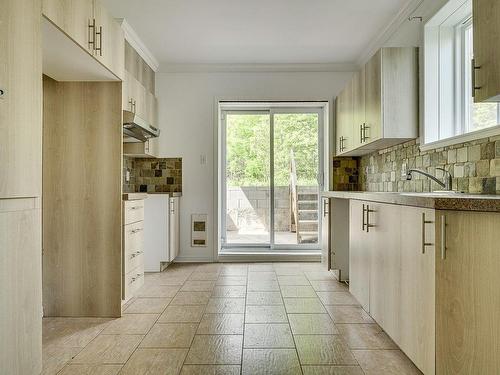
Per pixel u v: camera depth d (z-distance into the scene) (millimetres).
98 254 2852
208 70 5000
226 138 5543
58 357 2164
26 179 1735
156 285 3773
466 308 1554
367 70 3527
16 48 1655
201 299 3297
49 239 2857
